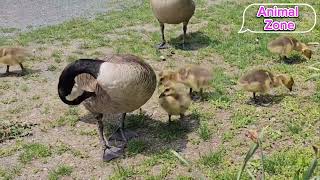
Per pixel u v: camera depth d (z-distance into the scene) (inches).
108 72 62.3
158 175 62.6
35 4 165.2
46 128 76.7
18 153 70.1
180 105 71.7
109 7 155.4
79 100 64.1
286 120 74.8
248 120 75.0
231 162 64.6
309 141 68.6
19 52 96.8
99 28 128.7
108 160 66.8
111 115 79.4
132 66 63.5
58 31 128.0
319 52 103.7
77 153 69.1
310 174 46.1
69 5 162.1
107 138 72.7
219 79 90.6
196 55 105.7
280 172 61.1
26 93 90.4
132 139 71.9
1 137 73.7
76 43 117.6
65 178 63.6
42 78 97.1
